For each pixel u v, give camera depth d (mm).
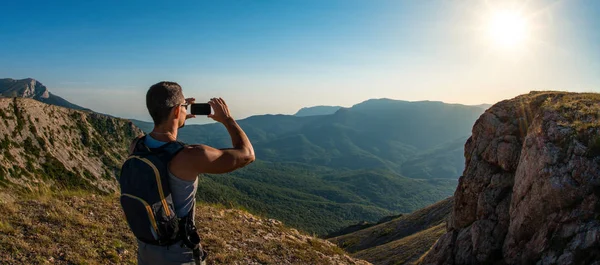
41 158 87625
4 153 78250
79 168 96062
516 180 14156
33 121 94438
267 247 8805
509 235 13742
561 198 11828
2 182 69188
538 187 12633
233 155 2285
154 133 2412
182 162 2230
